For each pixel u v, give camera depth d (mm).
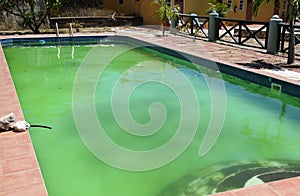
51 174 3379
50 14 15133
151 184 3205
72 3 17359
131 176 3340
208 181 3240
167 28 14148
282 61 7781
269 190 2439
